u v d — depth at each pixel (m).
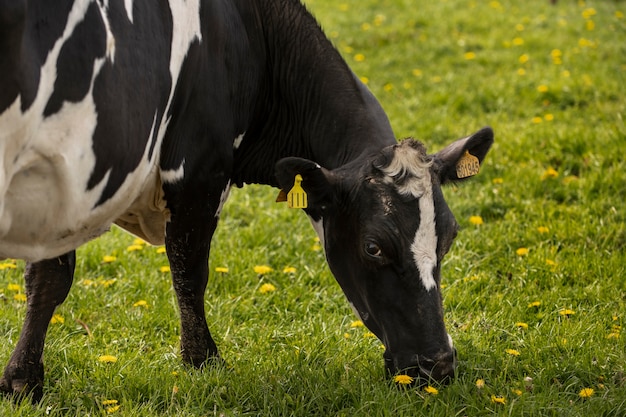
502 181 13.97
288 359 9.06
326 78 8.94
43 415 7.82
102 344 9.49
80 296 10.55
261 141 9.38
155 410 8.05
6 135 6.14
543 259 11.51
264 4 9.01
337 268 8.11
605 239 12.03
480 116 17.58
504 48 22.38
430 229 7.44
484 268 11.60
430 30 24.38
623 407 8.07
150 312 10.22
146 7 7.31
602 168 14.14
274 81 9.15
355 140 8.65
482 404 8.04
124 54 6.96
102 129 6.82
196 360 9.07
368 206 7.58
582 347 9.23
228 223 13.13
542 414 7.99
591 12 25.31
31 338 8.32
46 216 6.91
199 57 8.09
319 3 27.95
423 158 7.59
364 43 23.41
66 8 6.40
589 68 19.89
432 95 18.84
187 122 8.19
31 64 6.13
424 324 7.46
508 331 9.82
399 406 7.78
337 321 10.22
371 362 8.98
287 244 12.38
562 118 16.98
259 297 10.88
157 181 8.25
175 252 8.73
